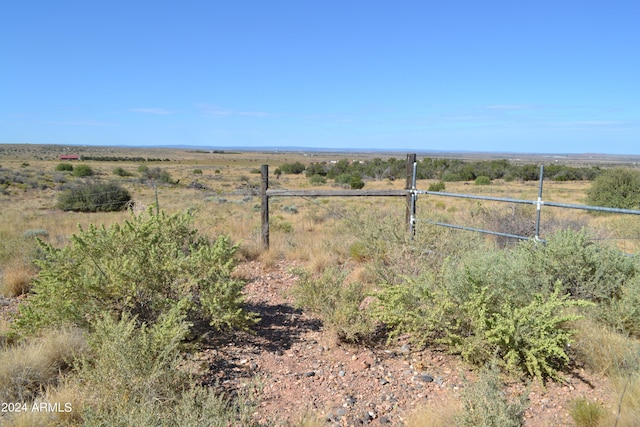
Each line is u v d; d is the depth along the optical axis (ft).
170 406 11.77
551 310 14.60
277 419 11.93
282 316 19.93
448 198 98.12
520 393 12.97
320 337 17.51
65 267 16.31
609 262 17.72
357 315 16.87
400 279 21.40
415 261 21.88
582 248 18.16
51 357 14.02
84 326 15.62
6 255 27.53
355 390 13.56
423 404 12.69
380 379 14.23
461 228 24.67
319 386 13.80
